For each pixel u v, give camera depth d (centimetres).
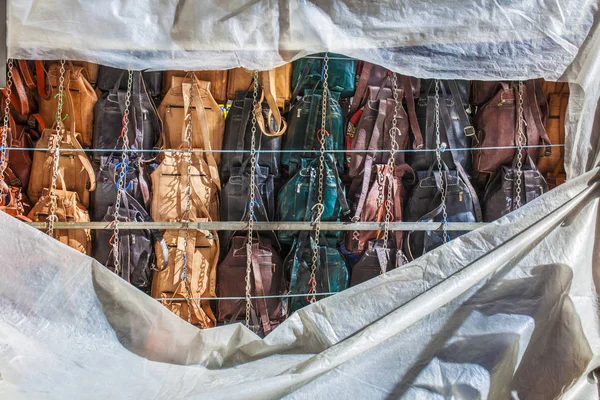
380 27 213
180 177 290
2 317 193
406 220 304
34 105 294
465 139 303
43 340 193
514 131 294
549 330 202
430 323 200
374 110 297
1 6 196
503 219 210
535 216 209
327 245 301
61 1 200
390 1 212
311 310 211
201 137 295
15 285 197
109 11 203
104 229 283
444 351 195
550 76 219
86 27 202
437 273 210
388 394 188
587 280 207
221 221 288
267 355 209
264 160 301
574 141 224
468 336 197
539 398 194
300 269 297
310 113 296
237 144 296
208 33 208
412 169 303
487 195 302
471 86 312
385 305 209
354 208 300
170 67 212
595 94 219
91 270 204
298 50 213
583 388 197
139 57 208
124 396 183
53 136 275
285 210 297
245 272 294
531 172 292
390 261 295
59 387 182
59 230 277
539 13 214
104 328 202
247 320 263
